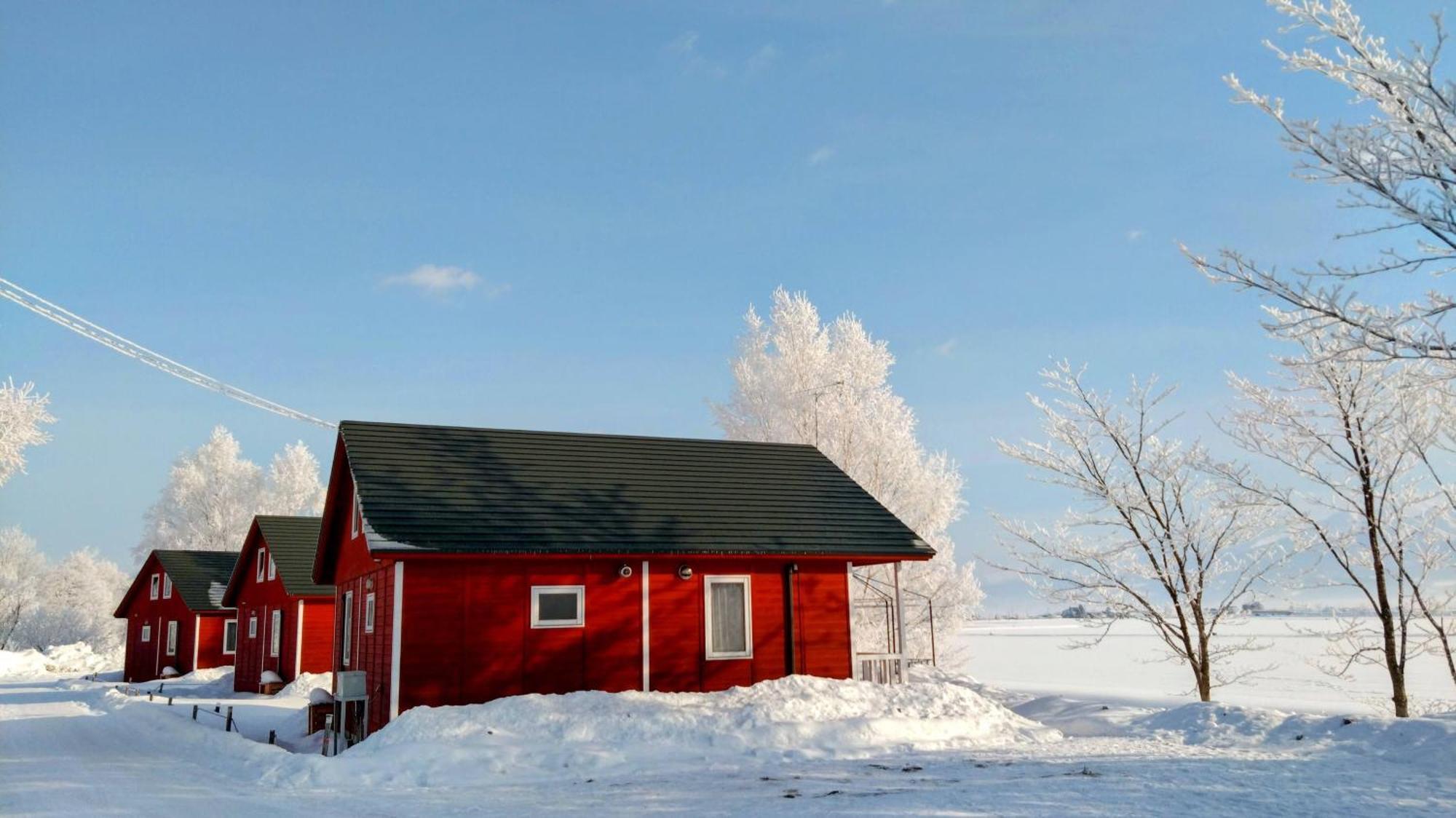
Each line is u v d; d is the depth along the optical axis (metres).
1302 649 55.22
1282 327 10.58
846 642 20.59
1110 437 21.91
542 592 18.11
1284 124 10.00
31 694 35.84
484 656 17.42
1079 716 19.25
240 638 38.31
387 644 17.48
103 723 23.44
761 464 23.83
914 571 31.14
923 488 31.14
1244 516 20.47
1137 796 9.98
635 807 10.71
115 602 81.12
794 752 14.77
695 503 20.94
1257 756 13.32
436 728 14.98
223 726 21.45
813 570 20.62
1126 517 21.50
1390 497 18.77
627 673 18.50
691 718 15.98
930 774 12.59
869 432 31.31
